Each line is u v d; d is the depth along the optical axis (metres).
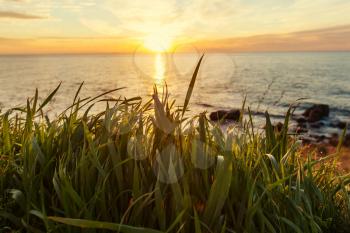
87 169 2.09
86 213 1.89
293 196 2.29
